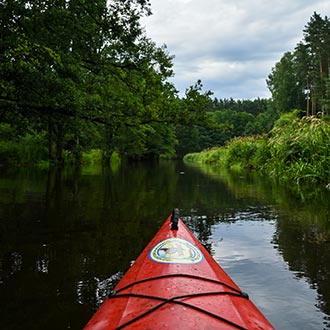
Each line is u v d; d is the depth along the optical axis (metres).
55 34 10.10
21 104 12.16
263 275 3.86
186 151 93.19
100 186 12.72
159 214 7.27
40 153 27.48
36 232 5.73
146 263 2.86
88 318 2.95
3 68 9.80
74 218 6.82
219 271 2.78
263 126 88.19
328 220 6.44
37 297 3.33
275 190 10.75
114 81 14.62
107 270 4.01
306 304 3.19
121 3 11.17
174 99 14.62
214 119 14.80
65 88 11.07
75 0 10.57
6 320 2.92
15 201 8.80
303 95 67.50
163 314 1.91
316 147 12.51
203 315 1.91
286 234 5.57
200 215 7.19
